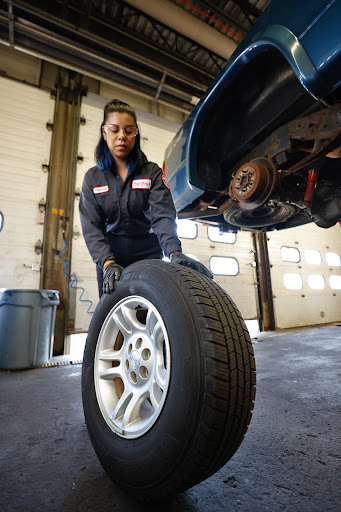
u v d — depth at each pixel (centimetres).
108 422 72
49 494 69
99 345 85
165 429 55
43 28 357
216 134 184
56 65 413
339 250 675
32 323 242
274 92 141
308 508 62
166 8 388
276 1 115
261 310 502
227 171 201
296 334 417
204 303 62
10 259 324
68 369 232
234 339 61
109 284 86
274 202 164
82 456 88
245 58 131
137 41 460
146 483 57
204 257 464
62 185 371
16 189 345
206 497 66
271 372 195
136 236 121
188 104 492
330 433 100
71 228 363
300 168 147
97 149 106
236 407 55
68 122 396
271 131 165
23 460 86
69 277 350
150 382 68
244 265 507
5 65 381
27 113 373
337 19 92
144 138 461
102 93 442
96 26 430
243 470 78
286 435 99
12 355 229
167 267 73
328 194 171
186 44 488
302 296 564
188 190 197
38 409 134
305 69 101
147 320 72
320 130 125
